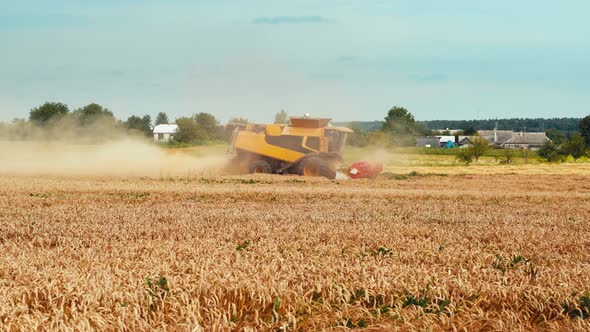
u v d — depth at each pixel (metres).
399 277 11.30
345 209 24.84
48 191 30.42
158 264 12.37
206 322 9.38
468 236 17.89
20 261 12.59
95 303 9.45
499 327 9.18
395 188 35.53
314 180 37.62
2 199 26.69
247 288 10.45
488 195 31.72
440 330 9.41
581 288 11.12
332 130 39.94
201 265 12.04
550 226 20.86
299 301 10.14
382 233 17.77
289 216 21.95
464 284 10.95
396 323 9.70
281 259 12.46
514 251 15.47
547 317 10.17
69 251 14.46
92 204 25.67
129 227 18.62
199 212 22.84
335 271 11.71
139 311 9.29
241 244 15.79
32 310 9.57
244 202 27.27
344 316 9.79
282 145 39.91
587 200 30.41
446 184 38.84
